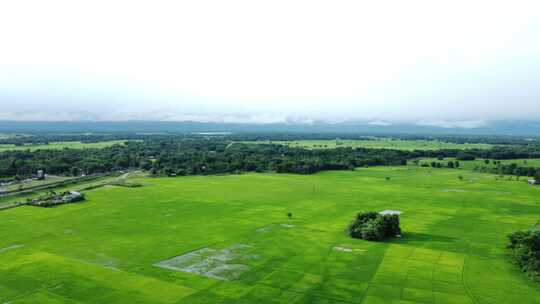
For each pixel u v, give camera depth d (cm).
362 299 6100
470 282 6731
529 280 6825
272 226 10394
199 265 7544
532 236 7938
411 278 6906
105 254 8144
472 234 9638
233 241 9062
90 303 5962
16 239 9144
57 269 7294
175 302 5991
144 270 7275
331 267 7425
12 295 6225
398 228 9569
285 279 6869
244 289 6462
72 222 10719
